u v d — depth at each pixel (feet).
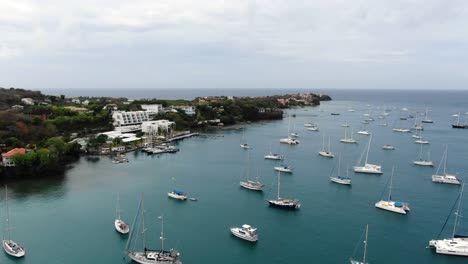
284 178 638.94
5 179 615.98
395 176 655.76
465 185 602.03
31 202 506.89
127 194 545.85
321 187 586.45
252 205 502.79
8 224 431.43
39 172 643.86
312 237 403.95
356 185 598.75
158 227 426.10
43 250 369.50
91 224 432.66
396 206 477.77
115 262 348.38
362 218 457.27
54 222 437.99
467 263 351.87
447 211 482.69
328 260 356.38
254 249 376.68
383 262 352.49
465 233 414.82
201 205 501.56
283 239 399.44
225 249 375.45
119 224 414.21
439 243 375.25
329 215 467.11
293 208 488.44
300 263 350.23
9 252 358.43
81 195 538.88
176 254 347.97
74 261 349.61
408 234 412.16
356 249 378.12
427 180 631.97
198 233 412.57
